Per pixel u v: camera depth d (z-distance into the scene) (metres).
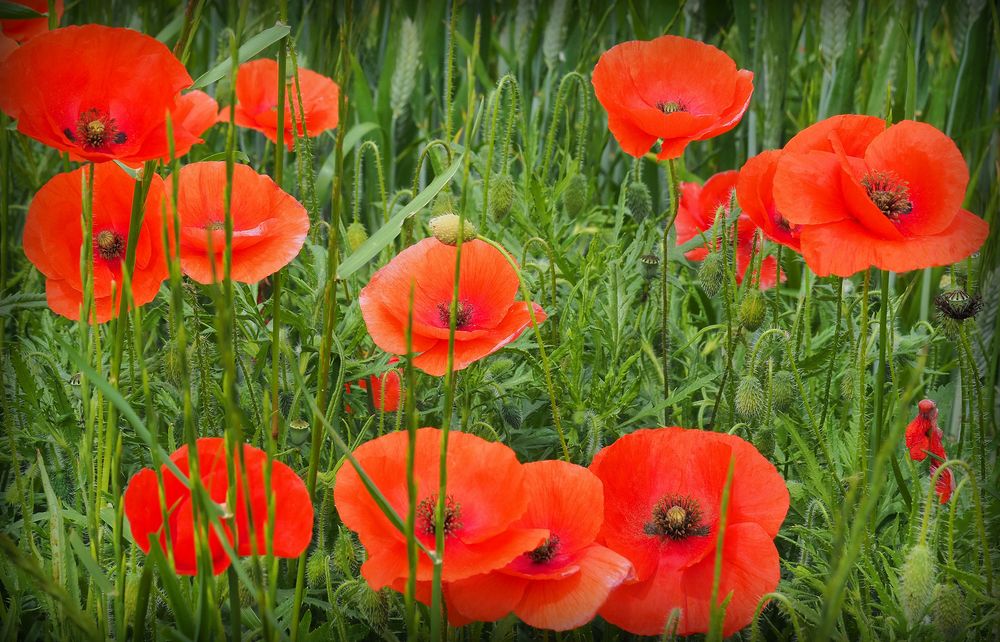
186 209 1.57
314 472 1.52
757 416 1.60
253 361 1.71
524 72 2.16
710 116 1.60
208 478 1.46
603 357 1.73
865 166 1.54
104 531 1.58
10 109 1.47
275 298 1.50
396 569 1.46
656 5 2.10
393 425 1.67
